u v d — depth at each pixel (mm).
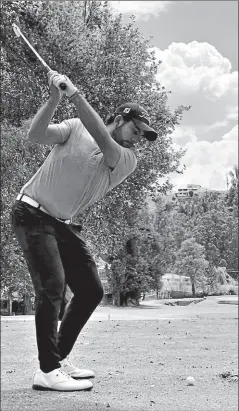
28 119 9648
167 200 46812
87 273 4098
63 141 3883
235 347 10906
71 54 9789
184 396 5301
